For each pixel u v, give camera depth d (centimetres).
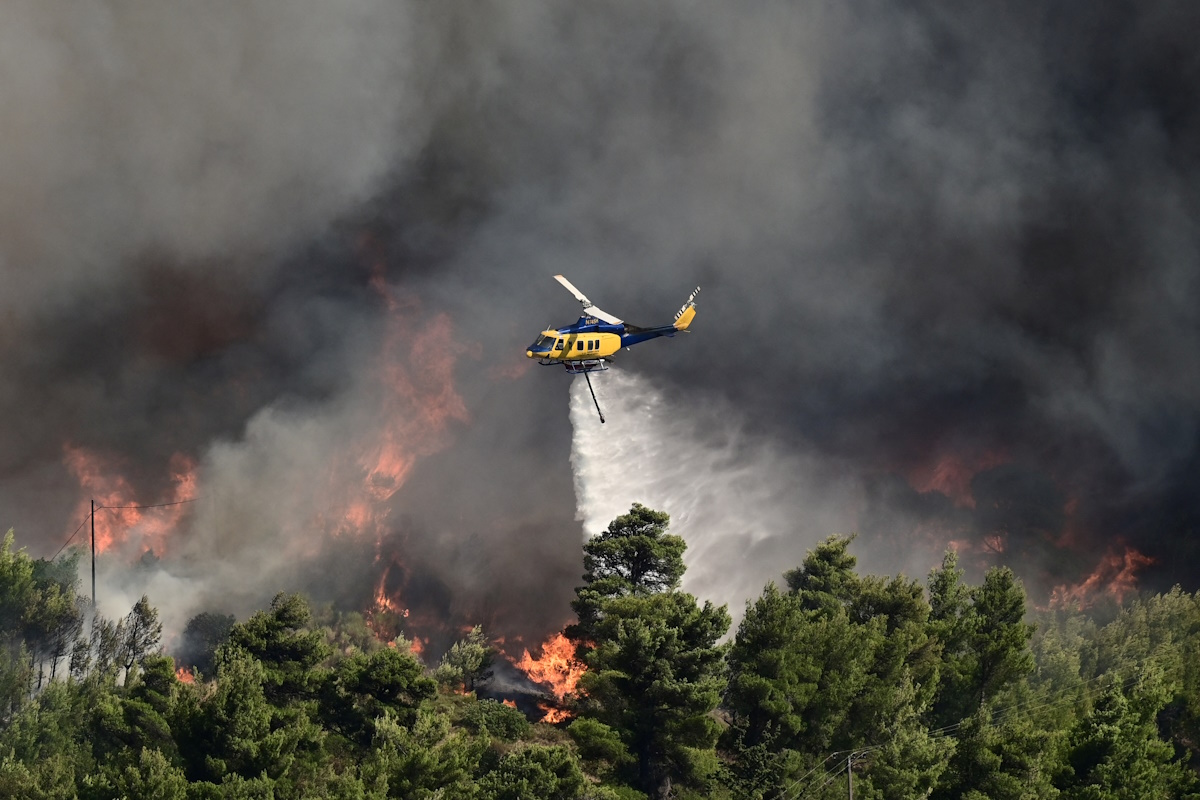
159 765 19438
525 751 19700
